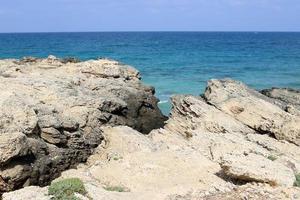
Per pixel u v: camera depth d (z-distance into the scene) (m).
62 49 127.44
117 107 33.81
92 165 26.31
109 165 23.59
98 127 30.98
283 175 18.78
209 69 83.94
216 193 17.78
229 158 20.00
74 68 41.88
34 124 26.05
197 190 18.67
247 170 18.92
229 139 26.52
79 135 28.94
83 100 31.39
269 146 26.66
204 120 30.38
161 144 28.48
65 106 30.42
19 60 47.59
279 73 78.62
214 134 27.81
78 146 28.70
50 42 170.38
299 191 17.00
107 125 32.16
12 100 26.50
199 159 23.50
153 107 39.41
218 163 22.11
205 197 17.38
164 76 73.25
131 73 42.69
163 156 23.88
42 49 126.12
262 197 16.48
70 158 27.92
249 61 100.06
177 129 32.06
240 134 28.62
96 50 125.44
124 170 22.47
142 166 22.61
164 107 49.50
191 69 83.38
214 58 107.00
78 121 29.78
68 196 16.12
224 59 104.75
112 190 19.75
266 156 23.16
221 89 34.28
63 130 27.97
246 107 31.34
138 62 94.75
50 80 33.38
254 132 29.86
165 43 177.62
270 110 30.67
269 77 73.62
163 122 39.25
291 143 28.00
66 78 35.56
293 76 74.62
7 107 25.88
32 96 30.34
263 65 91.56
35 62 47.38
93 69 40.69
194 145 26.67
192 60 101.00
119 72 40.97
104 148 29.31
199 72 79.12
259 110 30.84
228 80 36.75
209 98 33.56
